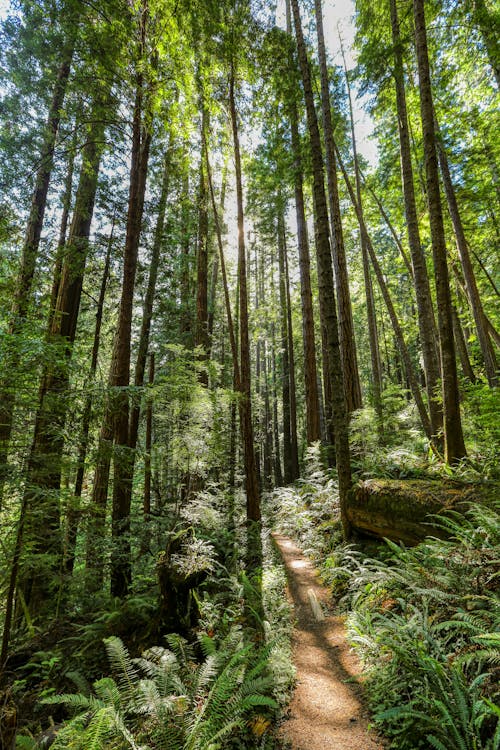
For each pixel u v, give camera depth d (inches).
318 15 409.4
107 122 275.6
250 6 321.1
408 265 539.2
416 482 203.6
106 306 423.2
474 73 453.7
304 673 133.0
